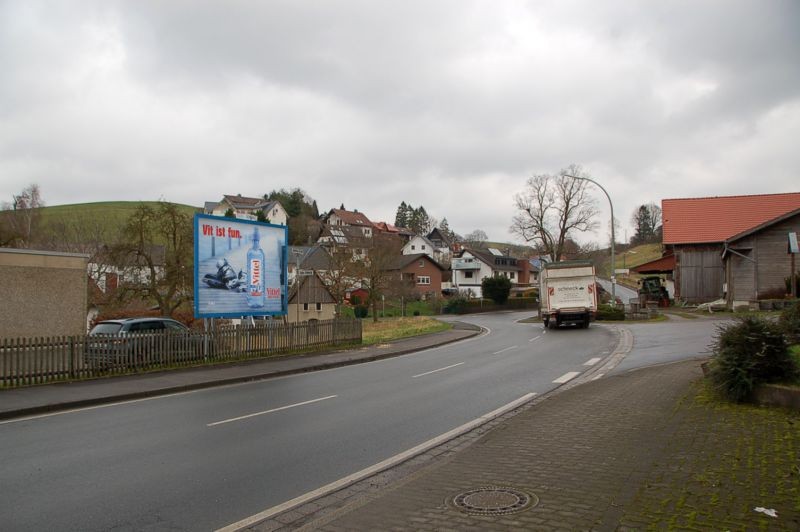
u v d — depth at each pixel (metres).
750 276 34.91
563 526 4.48
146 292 27.48
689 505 4.76
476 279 90.56
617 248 153.88
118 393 11.99
